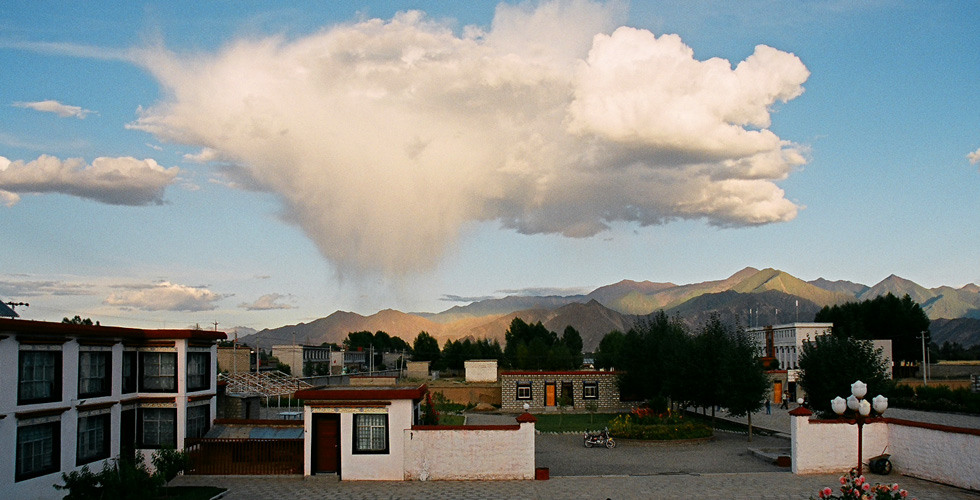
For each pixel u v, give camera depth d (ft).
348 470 81.97
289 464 85.35
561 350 335.26
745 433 133.49
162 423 86.84
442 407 189.37
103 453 79.46
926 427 78.28
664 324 175.42
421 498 71.61
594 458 103.14
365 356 447.42
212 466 85.40
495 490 75.46
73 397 73.92
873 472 82.07
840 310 303.07
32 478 67.46
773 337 271.49
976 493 71.00
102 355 80.53
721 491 73.67
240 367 171.01
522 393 188.34
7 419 64.64
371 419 82.99
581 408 185.98
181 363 87.10
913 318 271.08
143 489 66.39
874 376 111.24
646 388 170.81
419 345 443.73
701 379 134.31
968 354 409.69
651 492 73.72
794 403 197.16
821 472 82.99
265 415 146.72
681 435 117.60
